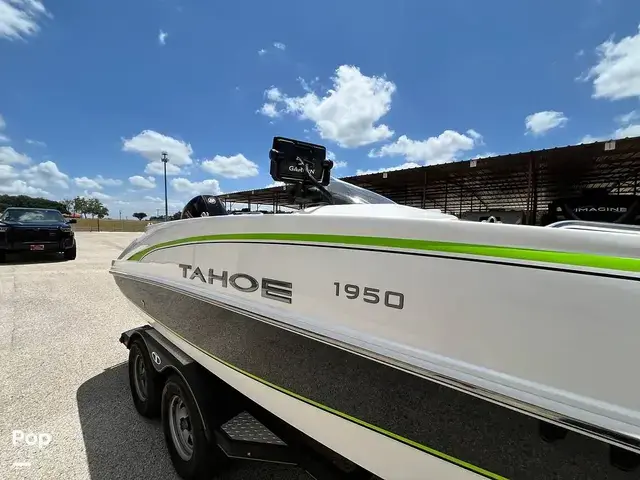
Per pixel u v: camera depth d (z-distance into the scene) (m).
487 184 16.75
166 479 2.30
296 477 2.28
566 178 15.14
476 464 0.99
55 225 11.88
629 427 0.75
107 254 14.30
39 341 4.64
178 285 2.23
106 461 2.46
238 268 1.75
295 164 2.05
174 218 3.22
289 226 1.48
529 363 0.88
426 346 1.06
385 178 14.96
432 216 1.57
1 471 2.35
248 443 1.82
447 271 1.02
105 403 3.20
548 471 0.87
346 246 1.27
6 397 3.28
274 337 1.54
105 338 4.80
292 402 1.49
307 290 1.40
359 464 1.28
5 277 8.77
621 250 0.79
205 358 2.02
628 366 0.76
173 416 2.38
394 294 1.13
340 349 1.27
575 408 0.82
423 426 1.09
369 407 1.21
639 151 9.69
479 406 0.96
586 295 0.81
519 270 0.90
